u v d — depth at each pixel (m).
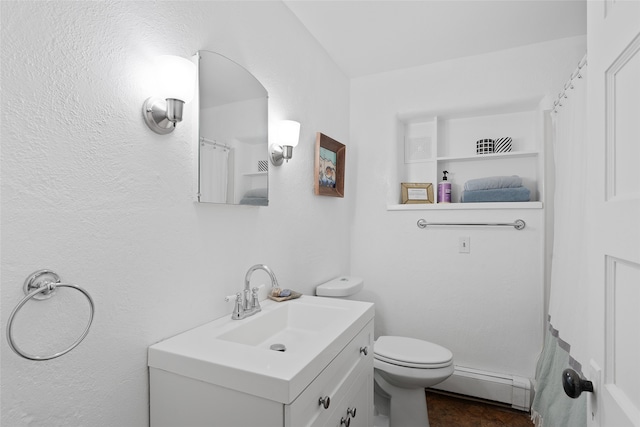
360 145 2.65
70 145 0.81
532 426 1.93
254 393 0.83
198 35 1.20
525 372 2.14
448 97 2.39
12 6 0.71
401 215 2.50
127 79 0.95
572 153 1.49
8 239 0.71
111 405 0.91
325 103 2.24
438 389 2.29
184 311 1.14
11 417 0.71
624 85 0.60
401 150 2.64
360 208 2.63
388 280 2.54
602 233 0.67
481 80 2.30
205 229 1.23
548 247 2.09
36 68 0.75
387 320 2.53
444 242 2.38
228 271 1.34
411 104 2.49
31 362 0.75
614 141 0.64
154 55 1.03
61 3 0.80
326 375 1.02
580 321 1.32
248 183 1.42
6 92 0.70
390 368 1.75
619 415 0.59
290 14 1.82
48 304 0.78
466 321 2.30
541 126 2.19
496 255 2.23
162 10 1.06
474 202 2.28
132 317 0.96
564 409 1.52
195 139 1.16
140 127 0.99
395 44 2.17
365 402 1.40
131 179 0.96
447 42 2.15
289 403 0.79
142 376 0.99
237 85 1.36
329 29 2.00
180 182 1.12
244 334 1.23
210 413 0.90
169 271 1.08
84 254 0.85
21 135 0.73
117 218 0.92
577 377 0.72
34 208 0.75
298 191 1.88
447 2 1.76
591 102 0.74
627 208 0.57
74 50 0.82
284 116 1.74
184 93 1.02
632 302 0.57
